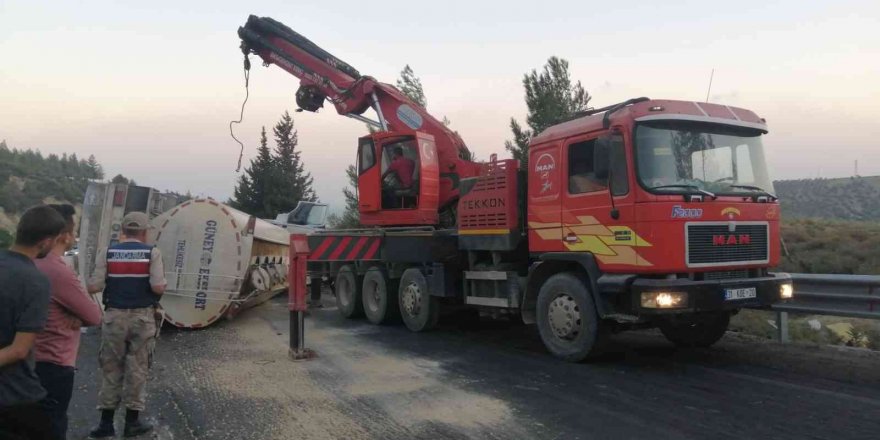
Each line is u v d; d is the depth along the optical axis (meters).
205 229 10.41
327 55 12.62
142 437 5.06
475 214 8.94
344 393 6.23
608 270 6.94
